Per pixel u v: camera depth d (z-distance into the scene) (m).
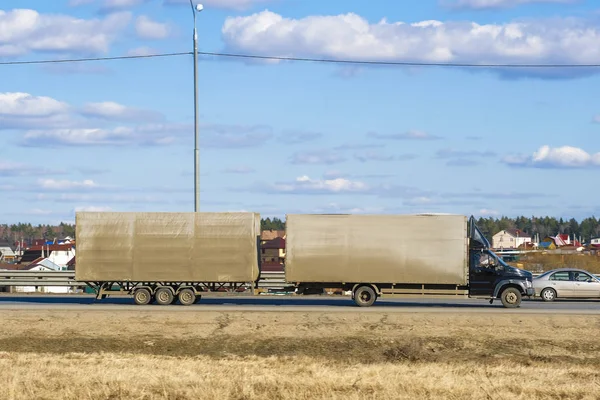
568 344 27.83
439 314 31.00
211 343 28.38
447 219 35.12
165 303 36.22
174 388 18.70
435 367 23.02
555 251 120.88
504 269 35.31
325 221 35.50
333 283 35.81
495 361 25.55
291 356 25.98
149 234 36.12
